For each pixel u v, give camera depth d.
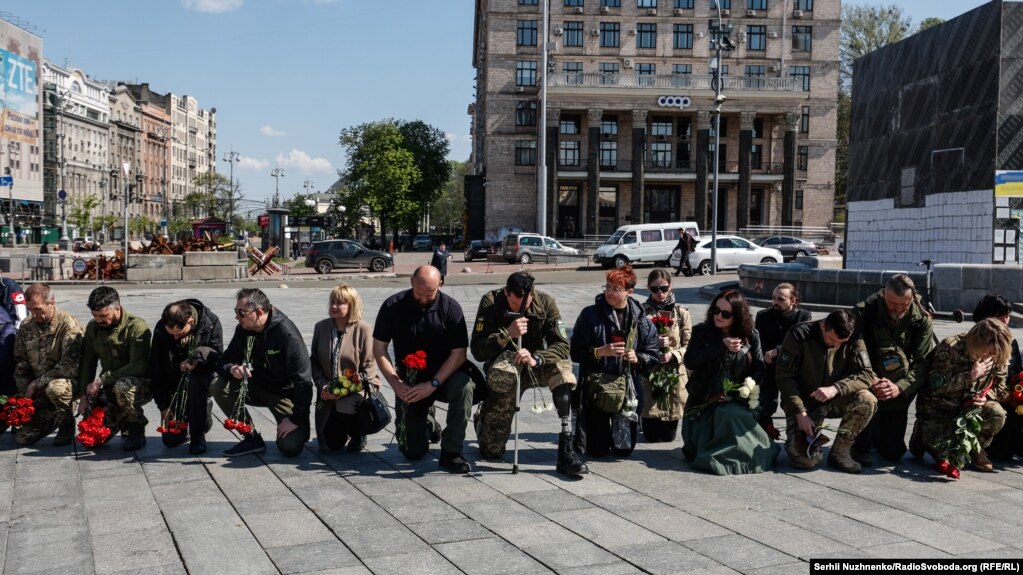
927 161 19.42
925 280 16.11
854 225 22.62
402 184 75.00
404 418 6.39
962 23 18.17
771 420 6.93
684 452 6.64
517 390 6.15
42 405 6.94
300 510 5.28
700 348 6.40
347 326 6.77
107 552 4.57
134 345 6.83
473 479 6.02
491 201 61.81
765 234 58.50
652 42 61.12
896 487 5.90
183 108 140.25
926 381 6.45
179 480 5.98
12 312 7.80
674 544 4.66
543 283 28.22
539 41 61.09
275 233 47.25
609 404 6.35
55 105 92.38
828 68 61.62
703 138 57.44
